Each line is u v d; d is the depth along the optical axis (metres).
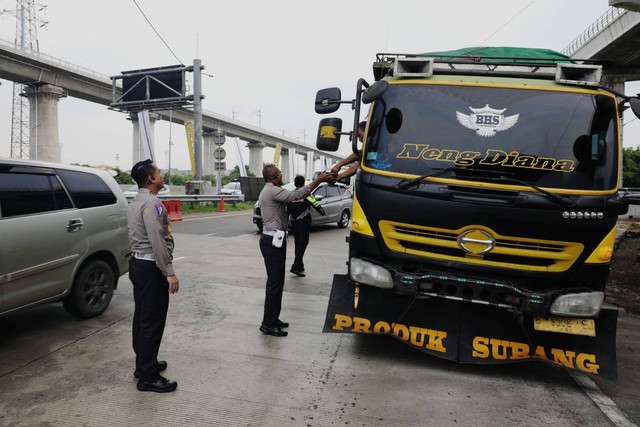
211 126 57.81
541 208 3.33
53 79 37.03
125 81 23.84
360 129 4.28
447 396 3.35
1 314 3.76
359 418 2.98
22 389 3.23
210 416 2.94
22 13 48.56
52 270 4.21
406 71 3.92
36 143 37.44
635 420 3.12
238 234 12.02
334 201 13.94
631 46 25.88
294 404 3.13
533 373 3.84
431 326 3.84
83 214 4.61
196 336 4.40
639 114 3.39
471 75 3.90
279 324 4.61
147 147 22.39
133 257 3.32
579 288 3.41
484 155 3.51
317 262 8.58
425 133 3.65
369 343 4.36
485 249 3.41
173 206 15.06
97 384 3.33
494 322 3.76
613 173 3.40
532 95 3.62
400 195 3.55
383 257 3.70
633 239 11.76
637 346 4.62
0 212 3.77
